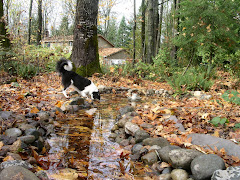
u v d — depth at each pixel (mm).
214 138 2734
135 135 3186
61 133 3480
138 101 6355
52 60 11680
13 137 2611
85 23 10070
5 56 8578
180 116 4062
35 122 3350
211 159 2111
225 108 4293
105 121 4262
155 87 9062
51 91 6664
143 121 3807
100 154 2818
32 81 8172
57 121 4094
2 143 2348
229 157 2373
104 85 8531
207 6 8055
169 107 4816
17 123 3123
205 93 6863
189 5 8422
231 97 4211
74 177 2176
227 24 8031
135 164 2590
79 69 10039
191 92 7098
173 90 7629
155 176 2293
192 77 7750
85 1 9945
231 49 8852
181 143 2732
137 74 11938
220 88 7723
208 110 4398
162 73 11891
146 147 2826
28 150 2562
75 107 5020
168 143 2857
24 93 5621
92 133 3584
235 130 3197
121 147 3090
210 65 9227
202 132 3266
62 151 2822
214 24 8094
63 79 6238
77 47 10180
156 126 3504
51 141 3127
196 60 12180
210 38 7996
